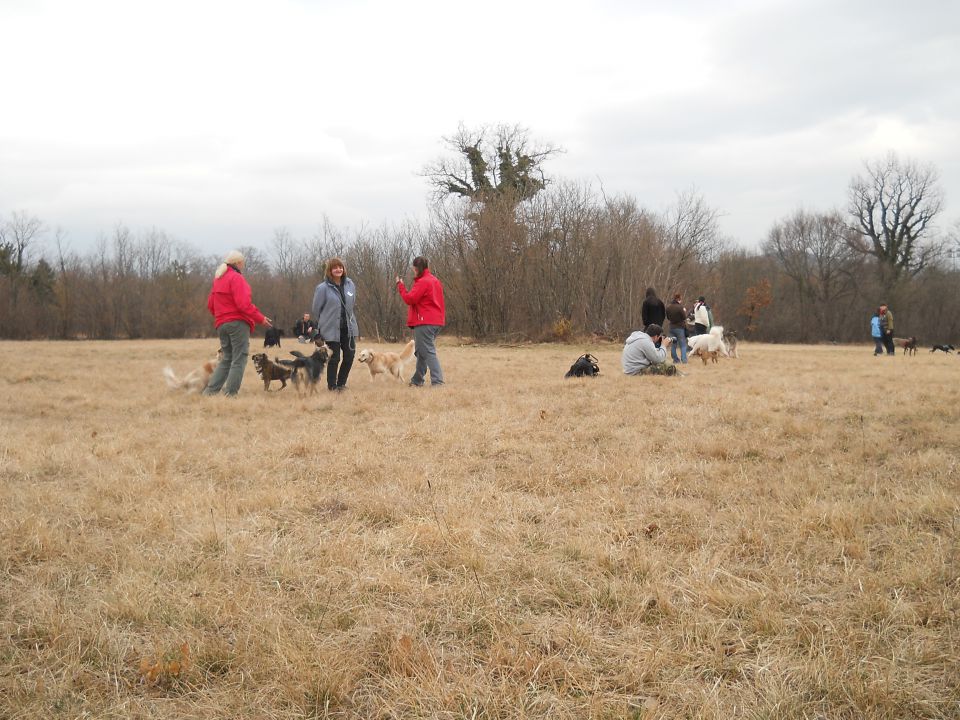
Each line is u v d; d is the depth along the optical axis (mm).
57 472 5047
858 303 51625
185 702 2236
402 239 36781
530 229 29438
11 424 7004
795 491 4273
